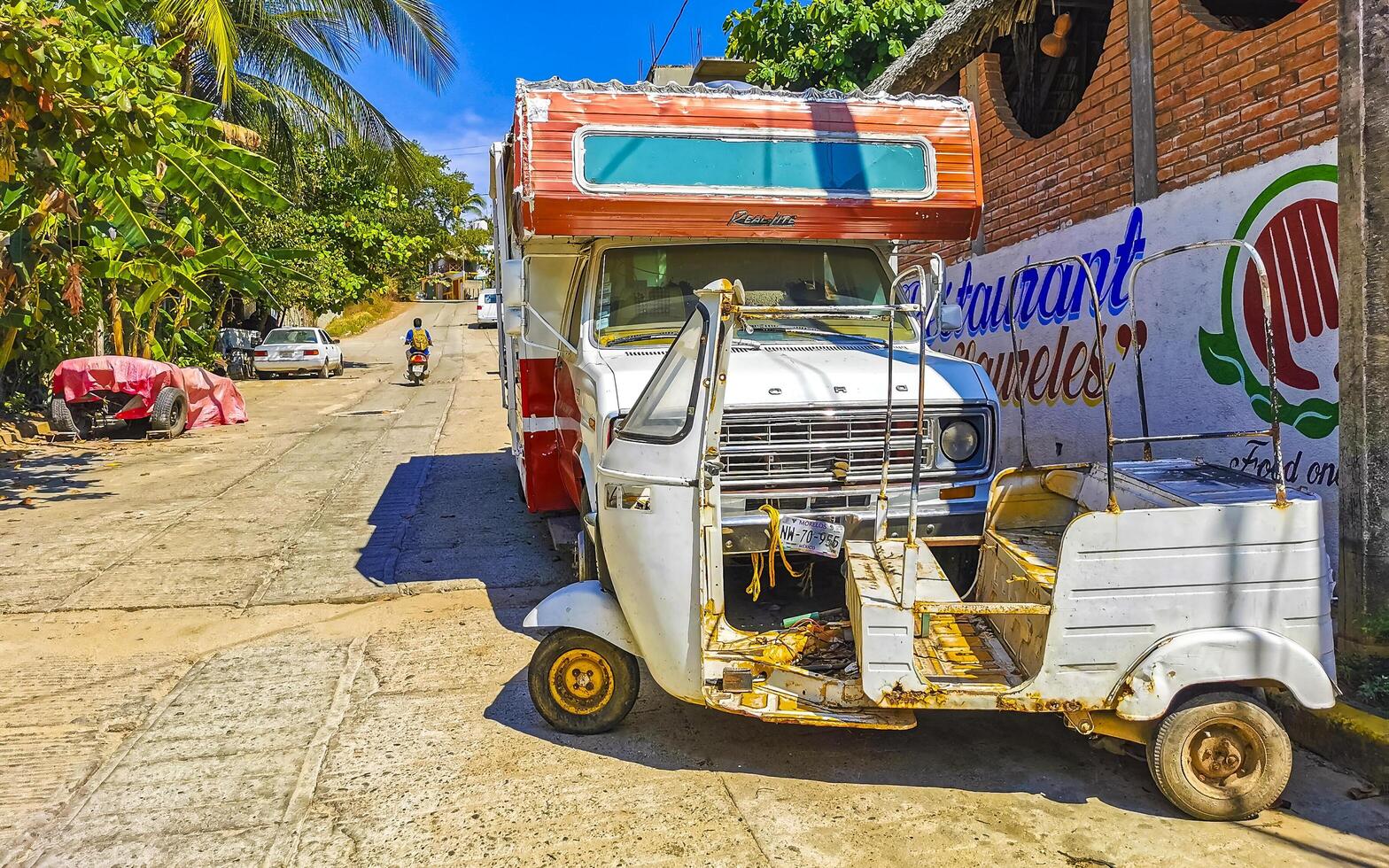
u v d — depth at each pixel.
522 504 9.63
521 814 3.79
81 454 13.21
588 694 4.46
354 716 4.78
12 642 5.91
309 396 21.20
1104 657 3.63
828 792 3.92
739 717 4.64
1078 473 4.73
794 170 5.46
